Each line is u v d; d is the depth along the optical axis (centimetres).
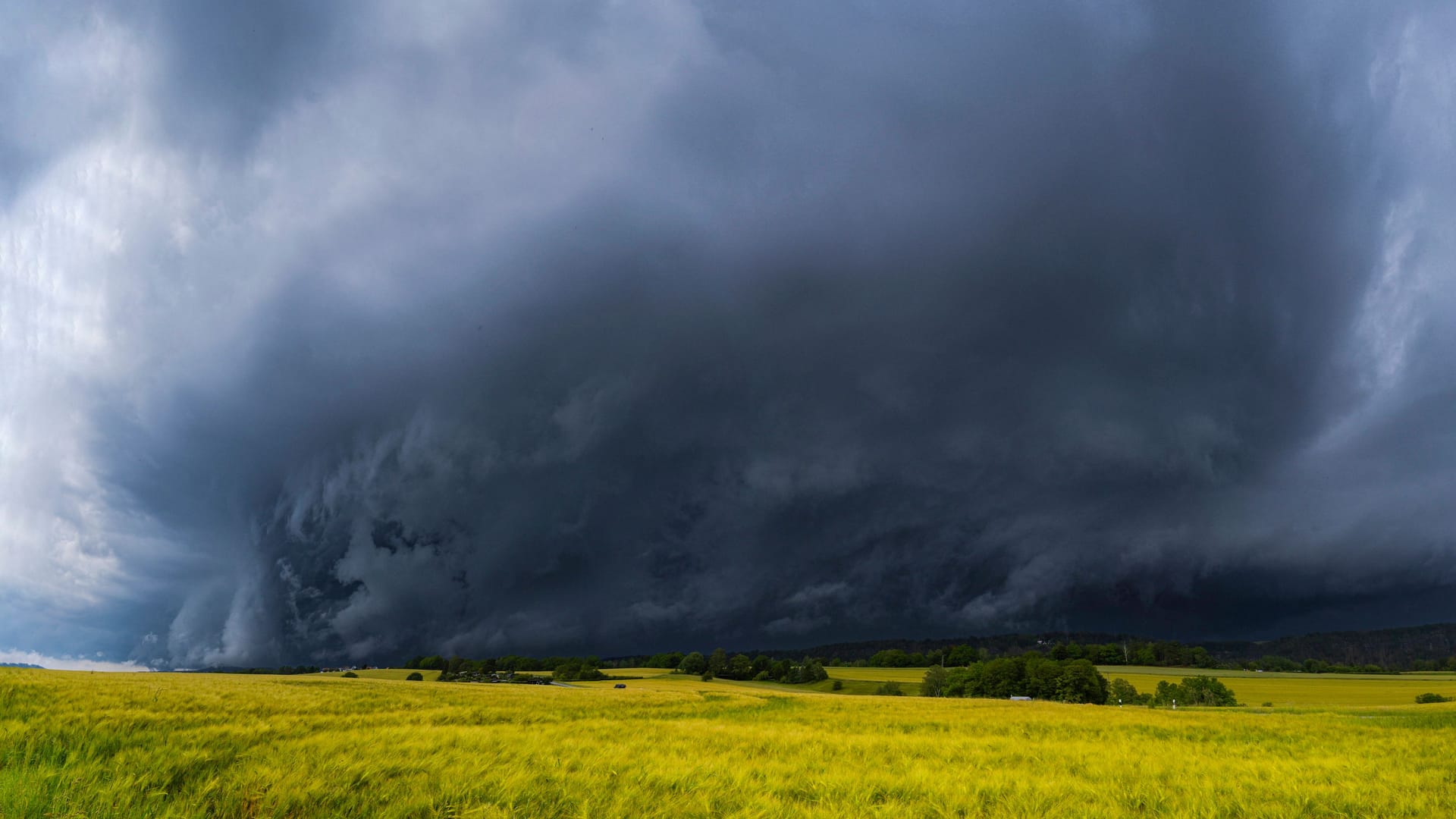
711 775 916
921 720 2608
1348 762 1300
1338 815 870
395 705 2145
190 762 799
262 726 1148
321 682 4081
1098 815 825
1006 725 2395
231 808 674
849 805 812
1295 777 1117
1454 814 872
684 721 1900
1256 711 4616
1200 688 9662
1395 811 888
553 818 698
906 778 974
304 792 706
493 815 667
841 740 1455
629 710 2862
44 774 689
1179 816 837
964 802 853
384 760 845
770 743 1341
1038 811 828
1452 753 1504
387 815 664
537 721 1900
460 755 919
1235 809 896
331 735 1062
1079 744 1628
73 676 2408
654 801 770
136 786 698
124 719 1124
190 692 1884
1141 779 1066
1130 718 3009
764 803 783
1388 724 2672
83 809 632
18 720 1007
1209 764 1255
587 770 880
